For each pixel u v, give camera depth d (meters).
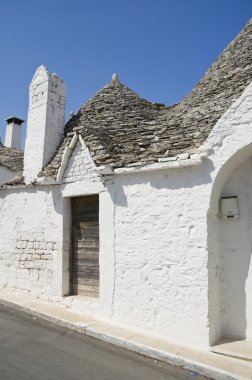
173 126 6.16
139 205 5.66
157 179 5.50
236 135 4.75
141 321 5.37
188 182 5.16
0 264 8.18
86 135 6.72
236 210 5.08
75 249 6.95
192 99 6.57
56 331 5.48
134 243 5.63
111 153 6.31
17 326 5.66
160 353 4.46
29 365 4.11
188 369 4.18
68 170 6.95
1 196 8.49
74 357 4.44
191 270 4.95
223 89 6.03
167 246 5.25
